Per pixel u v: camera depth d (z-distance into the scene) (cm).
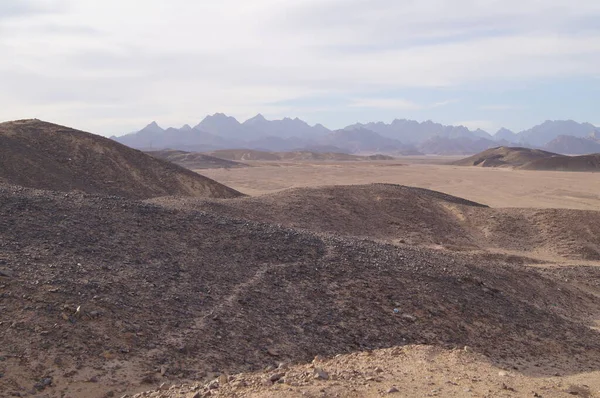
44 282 1229
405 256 2155
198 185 5650
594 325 2100
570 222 4212
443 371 1059
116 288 1320
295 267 1761
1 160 4384
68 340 1055
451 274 2003
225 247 1845
